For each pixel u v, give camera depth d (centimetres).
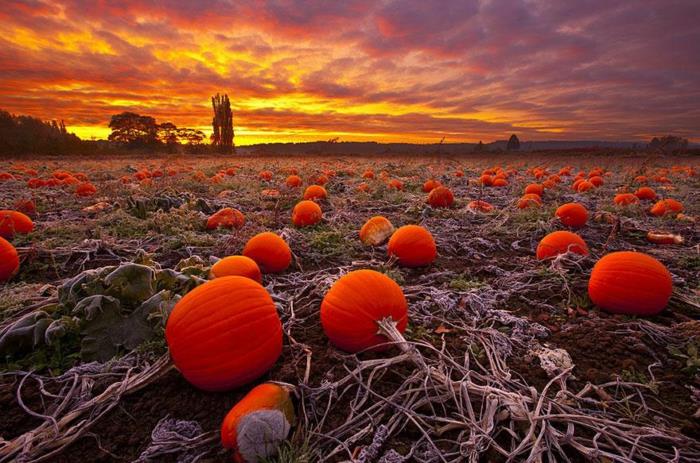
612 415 231
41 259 499
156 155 4428
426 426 222
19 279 445
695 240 627
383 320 270
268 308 253
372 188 1083
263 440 190
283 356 286
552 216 726
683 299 377
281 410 202
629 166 2166
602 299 362
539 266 485
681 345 303
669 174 1581
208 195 1027
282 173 1703
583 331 329
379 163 2548
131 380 243
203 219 691
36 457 201
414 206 835
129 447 211
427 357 289
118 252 538
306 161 2959
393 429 217
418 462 199
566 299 397
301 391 228
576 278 435
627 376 266
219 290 246
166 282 328
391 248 491
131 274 304
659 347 306
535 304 387
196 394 246
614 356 291
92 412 229
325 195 921
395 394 237
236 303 241
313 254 538
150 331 285
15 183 1193
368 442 212
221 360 230
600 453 199
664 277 347
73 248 526
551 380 250
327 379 254
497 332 318
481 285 423
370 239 564
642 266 351
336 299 282
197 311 236
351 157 3797
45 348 281
